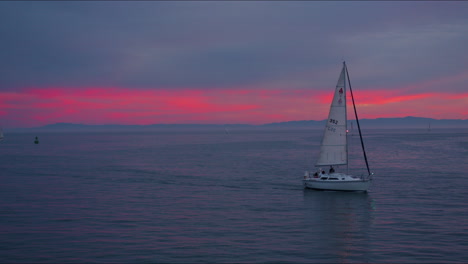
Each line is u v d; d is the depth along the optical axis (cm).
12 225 3819
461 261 2891
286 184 6381
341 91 5794
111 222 3941
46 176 7356
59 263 2870
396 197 5200
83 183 6500
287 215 4256
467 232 3559
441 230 3625
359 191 5616
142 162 10081
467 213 4259
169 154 12938
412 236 3459
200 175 7494
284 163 9788
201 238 3428
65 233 3559
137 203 4869
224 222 3962
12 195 5388
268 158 11294
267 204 4822
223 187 6103
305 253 3072
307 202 4938
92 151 14538
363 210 4466
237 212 4397
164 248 3172
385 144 18688
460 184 6203
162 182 6619
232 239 3406
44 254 3039
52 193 5553
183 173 7788
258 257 2988
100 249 3147
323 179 5806
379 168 8575
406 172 7812
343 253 3066
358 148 15812
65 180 6838
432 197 5156
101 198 5184
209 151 14450
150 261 2911
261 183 6494
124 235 3506
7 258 2958
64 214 4275
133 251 3103
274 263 2881
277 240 3378
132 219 4066
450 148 15012
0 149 15825
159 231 3631
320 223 3922
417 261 2900
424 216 4144
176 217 4156
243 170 8306
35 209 4519
